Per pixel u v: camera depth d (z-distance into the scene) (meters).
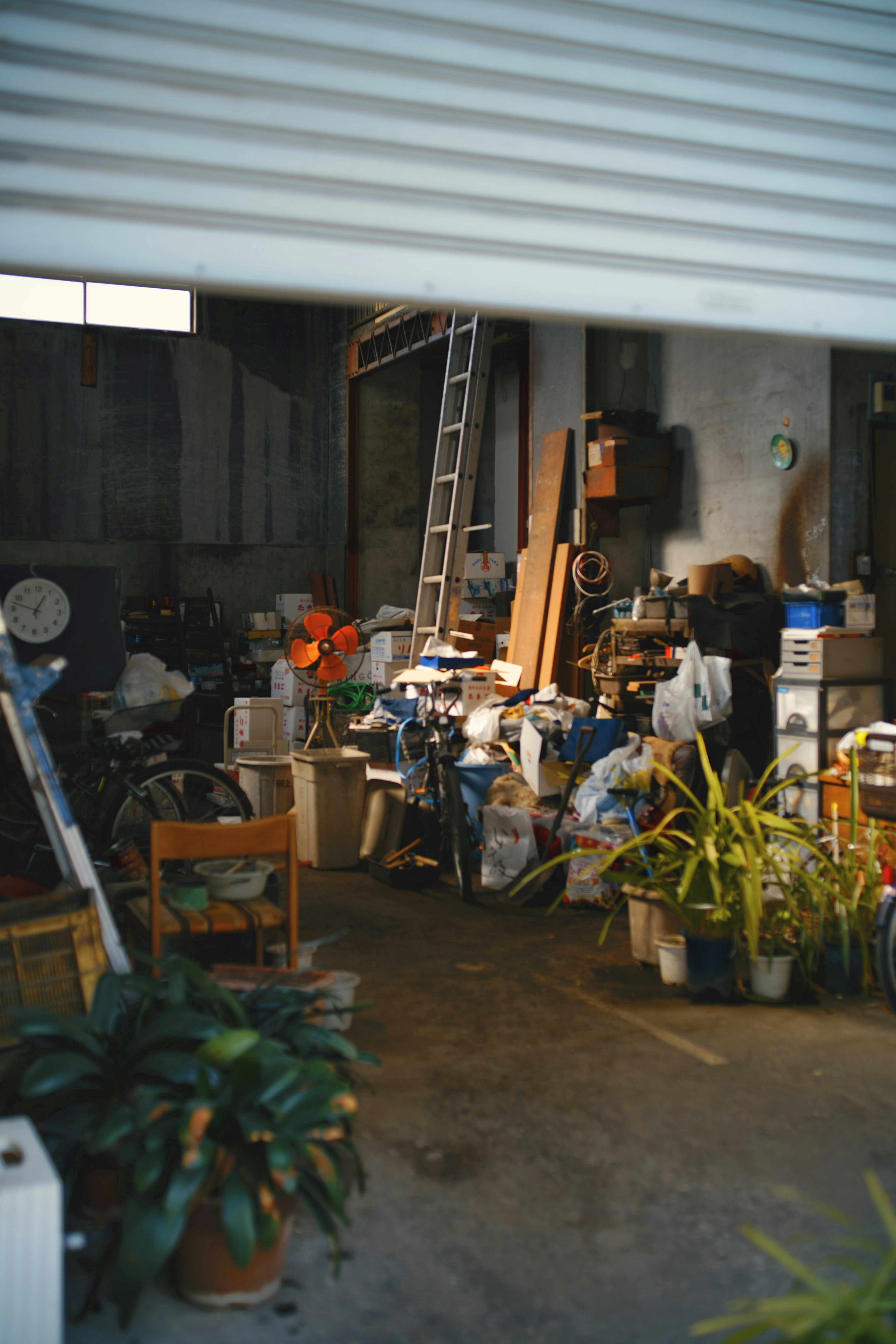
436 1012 3.59
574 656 7.36
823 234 2.29
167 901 3.31
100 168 1.82
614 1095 2.91
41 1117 2.35
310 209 1.94
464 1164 2.52
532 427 8.04
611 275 2.14
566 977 3.98
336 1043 2.40
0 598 4.71
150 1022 2.32
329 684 7.12
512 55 2.03
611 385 7.44
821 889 3.76
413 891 5.39
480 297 2.05
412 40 1.97
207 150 1.87
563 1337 1.89
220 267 1.89
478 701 6.84
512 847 5.20
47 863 4.44
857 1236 2.21
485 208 2.04
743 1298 2.00
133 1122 1.99
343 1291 2.03
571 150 2.09
